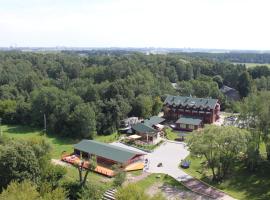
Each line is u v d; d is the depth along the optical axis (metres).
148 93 127.06
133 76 134.00
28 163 54.91
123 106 109.50
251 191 63.41
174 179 67.94
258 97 76.19
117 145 92.00
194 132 68.75
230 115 130.00
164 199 47.78
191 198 59.78
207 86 143.25
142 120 112.50
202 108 116.44
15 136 101.69
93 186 60.09
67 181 60.59
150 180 67.31
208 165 73.38
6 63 187.75
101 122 102.56
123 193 45.94
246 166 74.44
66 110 102.94
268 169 71.81
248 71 178.12
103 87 119.19
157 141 95.62
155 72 161.75
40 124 112.38
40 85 143.12
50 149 64.94
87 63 198.75
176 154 84.81
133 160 76.81
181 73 175.75
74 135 100.06
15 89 138.88
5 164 53.19
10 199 42.25
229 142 64.75
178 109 120.38
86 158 79.56
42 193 49.38
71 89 123.12
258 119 74.44
